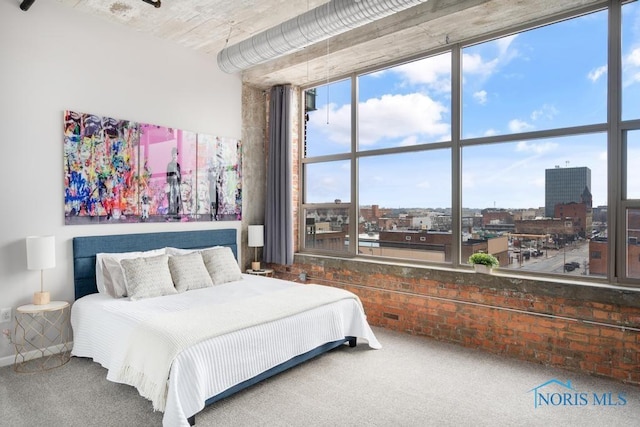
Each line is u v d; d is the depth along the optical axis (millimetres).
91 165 4086
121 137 4309
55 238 3840
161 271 3951
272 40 3775
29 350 3693
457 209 4297
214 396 2715
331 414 2689
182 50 4910
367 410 2742
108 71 4238
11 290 3598
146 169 4527
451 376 3301
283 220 5590
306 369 3447
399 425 2555
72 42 3971
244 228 5703
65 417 2641
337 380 3225
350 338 3982
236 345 2818
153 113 4633
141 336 2775
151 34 4582
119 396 2939
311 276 5434
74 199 3963
